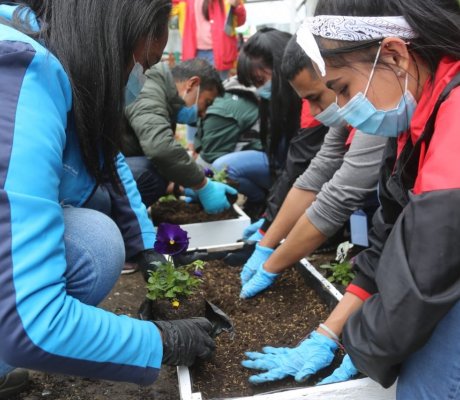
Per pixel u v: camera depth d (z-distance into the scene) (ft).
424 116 4.31
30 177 3.70
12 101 3.76
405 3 4.18
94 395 6.22
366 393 5.00
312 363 5.33
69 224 5.09
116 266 5.37
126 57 4.48
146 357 4.39
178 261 8.11
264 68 9.69
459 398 4.12
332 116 6.71
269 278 7.16
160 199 11.82
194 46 18.60
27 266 3.59
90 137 4.57
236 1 17.76
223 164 11.93
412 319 3.78
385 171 5.27
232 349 6.12
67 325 3.83
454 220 3.64
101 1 4.18
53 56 4.11
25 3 4.57
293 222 7.69
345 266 7.27
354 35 4.27
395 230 4.04
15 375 6.09
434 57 4.30
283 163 10.49
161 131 9.53
